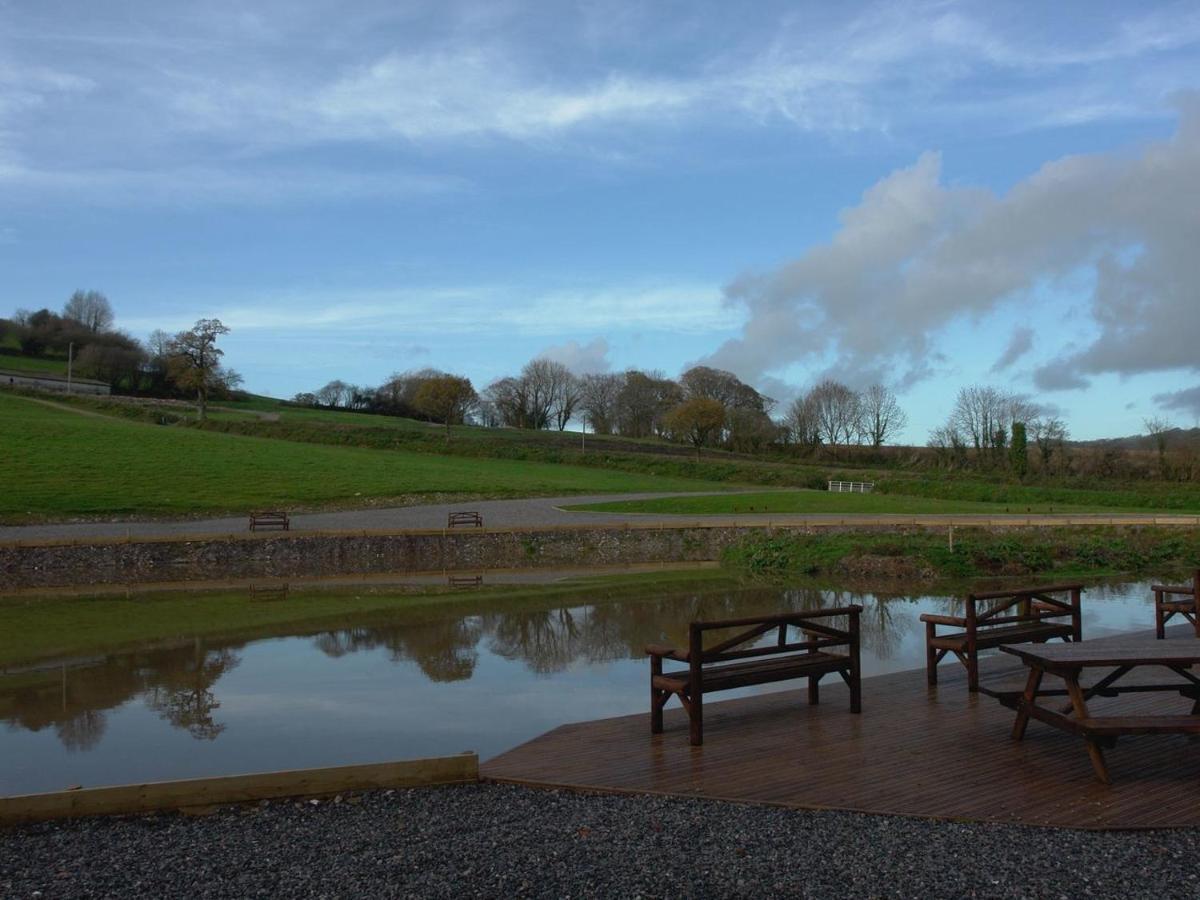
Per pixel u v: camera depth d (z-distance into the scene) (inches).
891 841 243.8
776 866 226.5
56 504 1396.4
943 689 434.9
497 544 1284.4
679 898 208.5
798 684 498.0
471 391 2896.2
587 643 638.5
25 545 1083.3
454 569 1192.8
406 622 730.8
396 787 296.5
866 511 1643.7
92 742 394.6
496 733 406.6
